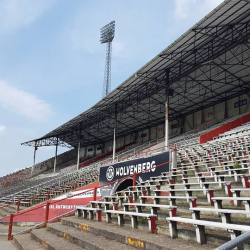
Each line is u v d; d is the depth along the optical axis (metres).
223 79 27.00
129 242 5.56
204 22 17.28
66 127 42.31
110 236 6.36
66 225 9.41
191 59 23.06
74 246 6.58
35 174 51.16
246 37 18.33
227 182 6.79
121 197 9.91
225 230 4.71
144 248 5.05
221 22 17.64
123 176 12.91
